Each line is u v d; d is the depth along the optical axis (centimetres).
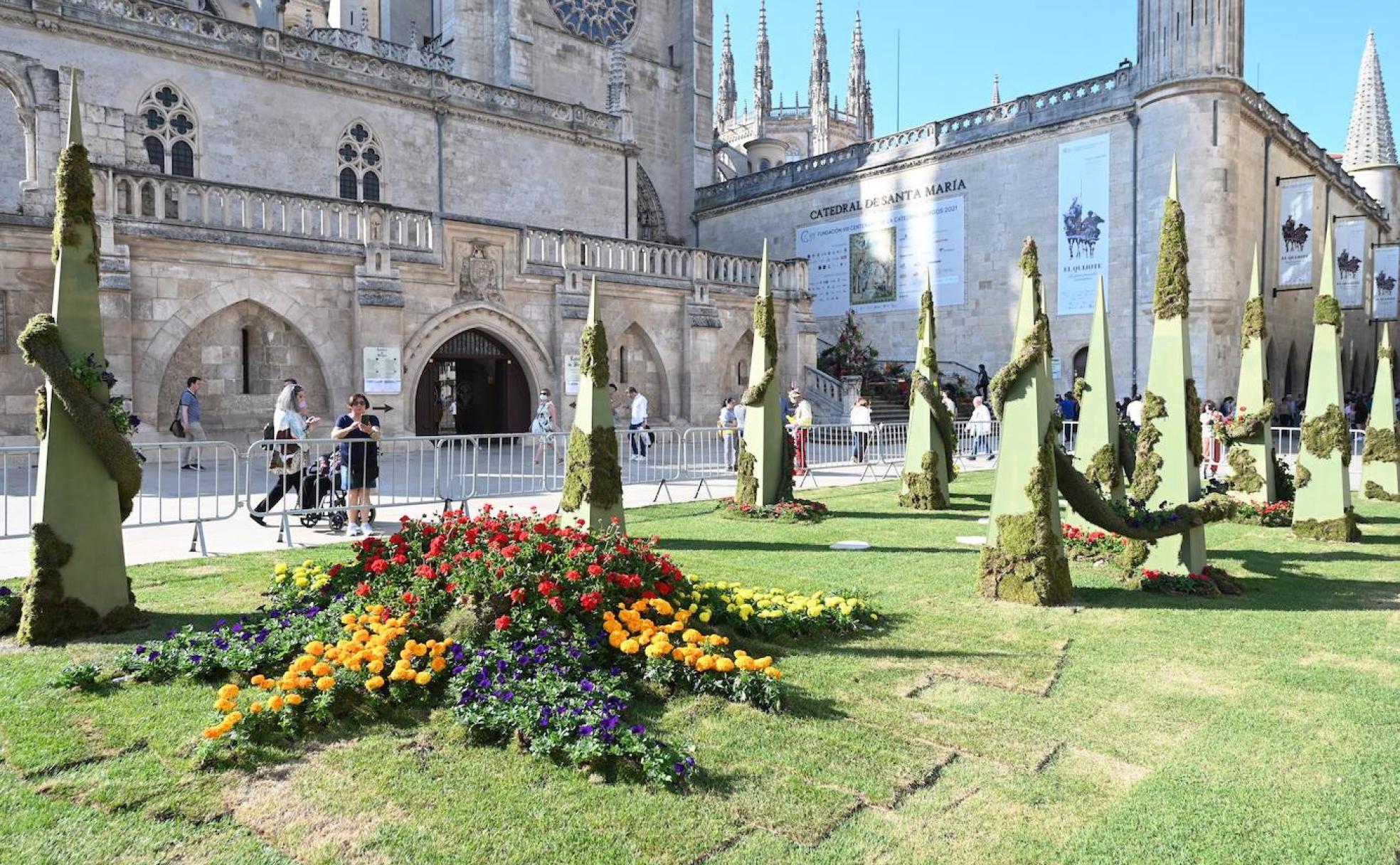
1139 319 2983
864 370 3569
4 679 562
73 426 661
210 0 3409
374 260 2236
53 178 1900
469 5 3816
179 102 2642
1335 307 1177
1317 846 385
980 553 1035
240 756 454
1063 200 3200
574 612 614
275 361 2172
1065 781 450
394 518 1321
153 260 1942
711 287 3048
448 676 550
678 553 1038
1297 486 1204
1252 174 3123
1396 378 5216
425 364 2409
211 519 1011
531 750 465
